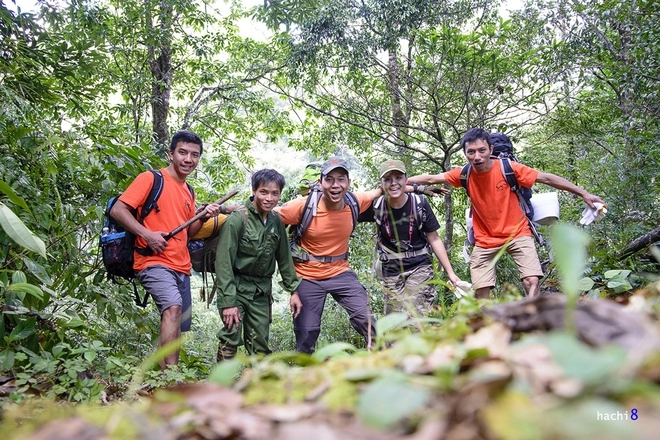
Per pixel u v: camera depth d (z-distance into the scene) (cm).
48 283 351
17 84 495
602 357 70
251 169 1349
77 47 558
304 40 857
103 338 478
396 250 446
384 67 889
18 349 288
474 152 420
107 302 438
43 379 256
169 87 1105
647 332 88
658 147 656
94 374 298
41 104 543
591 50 723
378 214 444
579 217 706
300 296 432
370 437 75
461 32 864
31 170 439
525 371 81
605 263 443
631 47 662
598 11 667
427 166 912
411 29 816
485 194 431
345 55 834
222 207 411
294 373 113
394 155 910
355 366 115
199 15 1145
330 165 412
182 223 395
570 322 87
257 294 417
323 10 832
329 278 436
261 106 1205
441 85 827
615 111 848
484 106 830
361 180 992
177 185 397
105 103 1062
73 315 392
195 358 411
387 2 798
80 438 91
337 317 767
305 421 85
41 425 102
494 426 65
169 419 97
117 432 90
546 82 776
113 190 470
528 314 110
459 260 880
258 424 87
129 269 387
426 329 168
